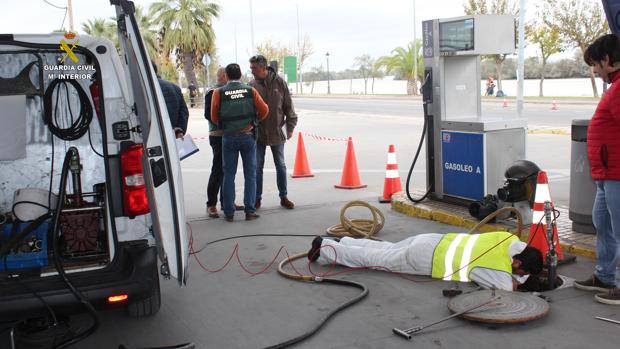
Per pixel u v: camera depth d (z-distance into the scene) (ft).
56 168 14.65
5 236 13.33
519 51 41.47
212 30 132.87
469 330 13.55
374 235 21.81
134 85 12.05
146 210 13.25
